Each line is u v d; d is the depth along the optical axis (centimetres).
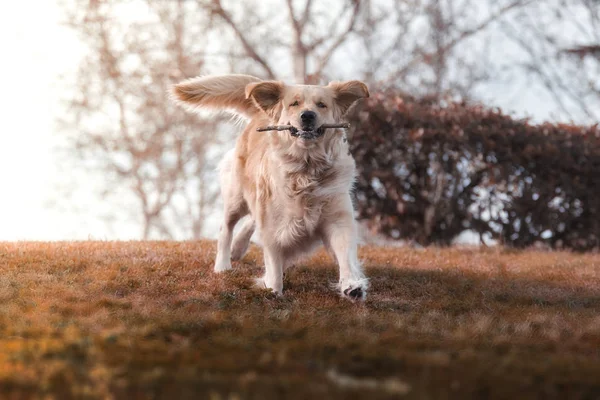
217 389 756
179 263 1625
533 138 2516
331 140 1315
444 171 2497
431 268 1744
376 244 2394
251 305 1247
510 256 2123
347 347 934
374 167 2516
